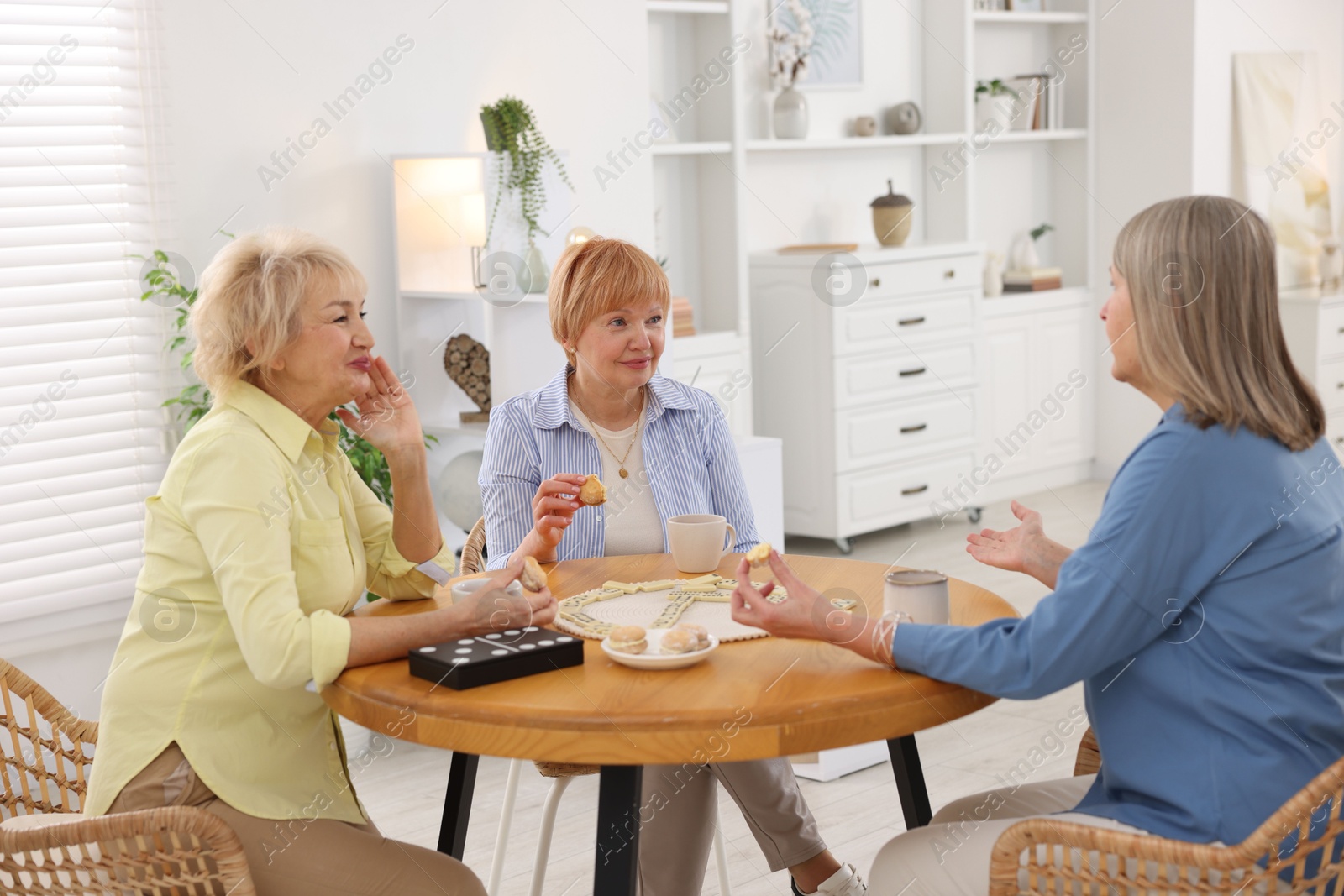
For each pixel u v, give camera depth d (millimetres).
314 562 1763
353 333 1771
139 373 3285
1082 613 1449
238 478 1655
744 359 5473
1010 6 6289
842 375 5309
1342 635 1494
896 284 5449
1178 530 1454
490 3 3973
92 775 1681
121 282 3248
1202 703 1460
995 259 6312
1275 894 1327
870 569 2064
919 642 1513
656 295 2275
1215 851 1305
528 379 3820
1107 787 1556
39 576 3131
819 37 5762
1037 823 1387
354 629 1601
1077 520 5852
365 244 3766
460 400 4004
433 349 3918
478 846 2752
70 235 3160
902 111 6004
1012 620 1518
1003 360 6270
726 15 5312
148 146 3281
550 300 2332
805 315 5332
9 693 1842
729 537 2258
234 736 1667
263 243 1754
